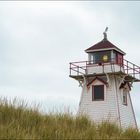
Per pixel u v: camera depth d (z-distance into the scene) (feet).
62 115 47.93
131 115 145.79
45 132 39.99
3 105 45.75
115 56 139.85
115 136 43.91
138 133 46.52
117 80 140.56
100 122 49.96
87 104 140.97
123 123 138.62
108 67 138.31
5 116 43.60
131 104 147.13
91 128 44.09
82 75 141.38
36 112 46.21
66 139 39.58
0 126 38.91
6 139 36.35
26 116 44.24
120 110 138.00
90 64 141.49
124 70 141.79
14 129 38.65
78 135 40.91
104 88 139.33
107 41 140.26
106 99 138.41
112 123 48.65
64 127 42.80
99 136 41.96
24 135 37.63
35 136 38.19
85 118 48.55
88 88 141.79
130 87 146.72
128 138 44.11
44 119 44.91
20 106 46.50
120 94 140.97
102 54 140.15
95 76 140.87
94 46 140.77
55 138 39.50
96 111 138.92
